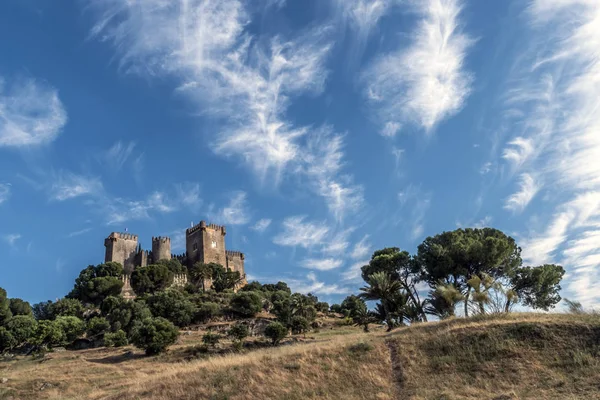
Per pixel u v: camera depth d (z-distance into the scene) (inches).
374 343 1457.9
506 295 1609.3
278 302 3821.4
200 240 6053.2
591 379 1010.7
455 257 2463.1
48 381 1932.8
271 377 1286.9
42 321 3270.2
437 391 1107.9
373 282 2177.7
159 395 1270.9
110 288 4800.7
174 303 3878.0
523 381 1082.1
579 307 1414.9
